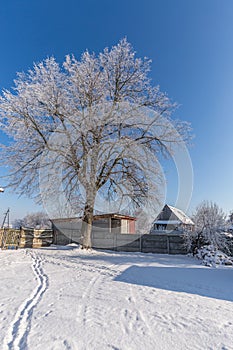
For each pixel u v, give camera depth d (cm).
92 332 187
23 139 916
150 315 228
